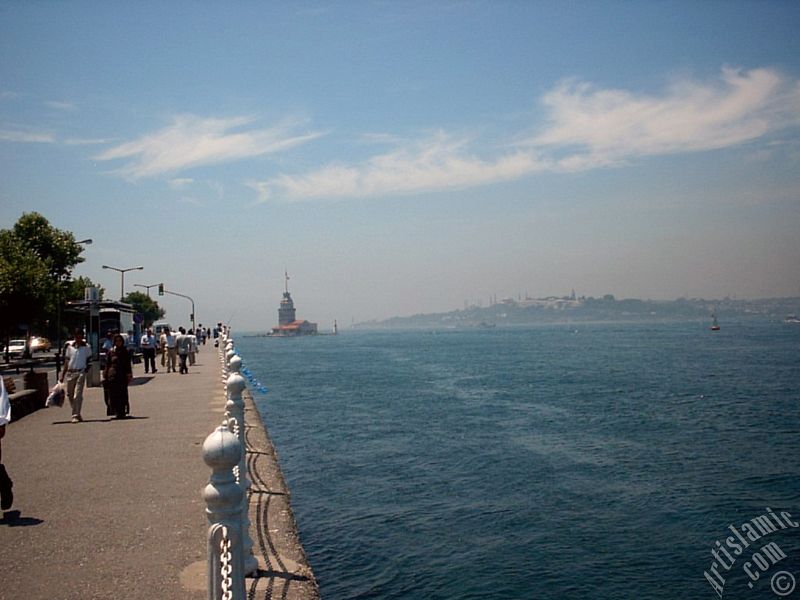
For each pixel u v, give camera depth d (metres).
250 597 5.86
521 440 24.61
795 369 63.22
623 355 93.06
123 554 6.88
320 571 11.11
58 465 11.40
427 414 32.47
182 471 10.83
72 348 16.83
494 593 10.13
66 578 6.22
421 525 13.69
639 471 19.03
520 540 12.72
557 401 38.44
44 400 20.55
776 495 16.39
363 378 57.91
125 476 10.48
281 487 10.12
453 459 20.77
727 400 38.66
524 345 143.12
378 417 31.34
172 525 7.87
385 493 16.41
